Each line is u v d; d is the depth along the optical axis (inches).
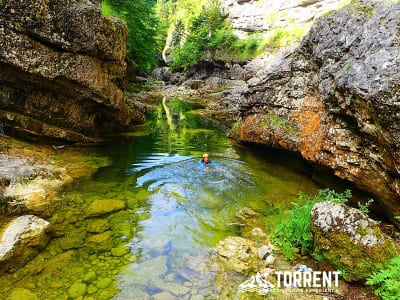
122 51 400.2
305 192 246.1
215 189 254.5
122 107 454.0
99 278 139.8
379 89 158.6
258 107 363.9
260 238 179.9
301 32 1231.5
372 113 169.9
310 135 268.8
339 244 138.9
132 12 901.2
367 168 195.9
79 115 377.1
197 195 242.1
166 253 162.9
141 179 270.1
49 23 297.1
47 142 329.7
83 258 154.8
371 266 129.4
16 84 301.9
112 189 244.7
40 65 299.0
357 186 208.2
